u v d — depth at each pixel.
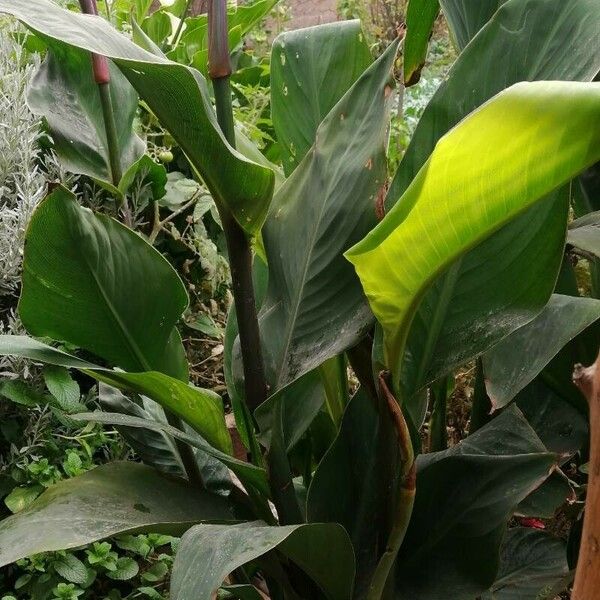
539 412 1.23
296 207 0.99
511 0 0.84
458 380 1.69
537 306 0.81
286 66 1.18
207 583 0.69
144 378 0.88
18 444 1.59
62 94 1.31
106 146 1.31
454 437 1.70
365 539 1.01
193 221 2.08
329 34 1.17
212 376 2.06
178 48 2.49
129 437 1.21
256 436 0.97
